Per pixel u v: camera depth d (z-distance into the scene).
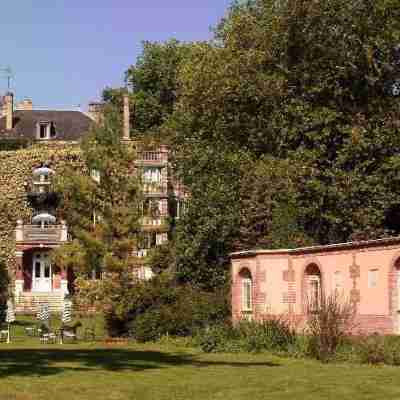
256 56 47.12
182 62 58.50
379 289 30.03
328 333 26.94
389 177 43.25
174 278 44.94
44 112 77.31
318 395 17.78
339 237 44.69
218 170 46.69
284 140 46.31
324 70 45.75
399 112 45.00
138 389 18.75
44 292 65.44
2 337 40.25
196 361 26.39
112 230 43.00
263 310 36.00
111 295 41.47
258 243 44.50
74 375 21.48
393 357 24.62
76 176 44.78
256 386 19.28
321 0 45.41
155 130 70.12
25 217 67.00
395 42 45.03
